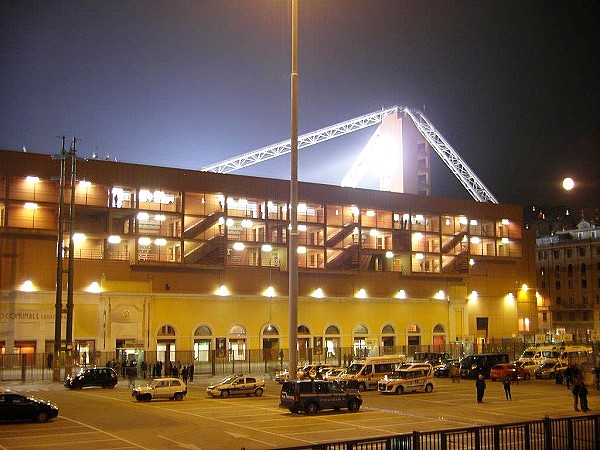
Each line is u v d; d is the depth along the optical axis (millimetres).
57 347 59969
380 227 93438
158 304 76812
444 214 99500
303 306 86125
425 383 48188
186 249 80188
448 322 97500
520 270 109062
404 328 93500
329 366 58938
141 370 62719
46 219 73062
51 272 72000
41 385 56000
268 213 85688
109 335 73062
